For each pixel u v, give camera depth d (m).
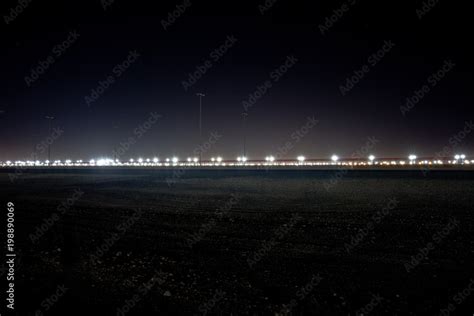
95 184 29.78
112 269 8.83
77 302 6.82
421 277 7.83
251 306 6.68
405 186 23.34
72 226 13.34
